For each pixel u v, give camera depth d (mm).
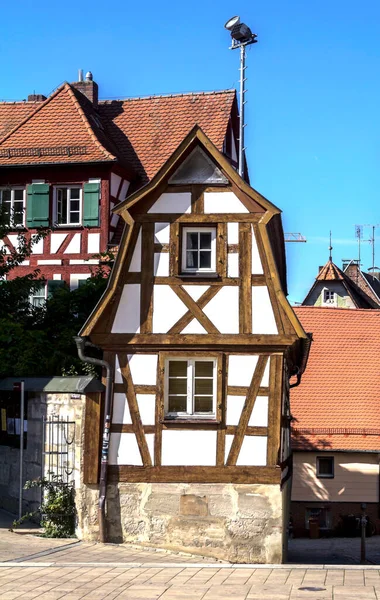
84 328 17062
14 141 29109
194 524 16734
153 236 17312
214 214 17219
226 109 31234
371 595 11672
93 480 16828
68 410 17266
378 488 31719
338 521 31906
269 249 17016
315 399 32750
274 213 17031
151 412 17031
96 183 28219
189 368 17172
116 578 12992
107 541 16859
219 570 13938
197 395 17125
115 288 17156
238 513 16688
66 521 16984
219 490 16766
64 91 30406
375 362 33875
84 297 22344
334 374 33406
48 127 29375
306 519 31922
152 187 17250
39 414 18062
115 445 17062
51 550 15391
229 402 16891
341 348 34156
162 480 16875
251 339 16875
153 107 31969
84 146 28500
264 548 16578
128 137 31172
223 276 17094
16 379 18875
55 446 17438
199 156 17344
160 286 17203
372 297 73750
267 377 16859
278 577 13227
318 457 31953
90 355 20781
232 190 17250
